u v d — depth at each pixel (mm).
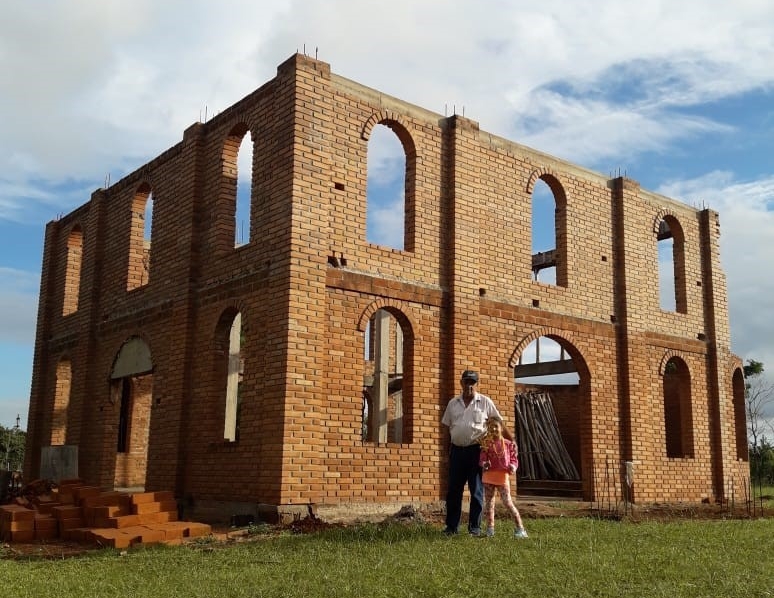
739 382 20641
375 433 15703
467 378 10203
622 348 17141
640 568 7516
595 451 16250
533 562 7688
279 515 11789
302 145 12953
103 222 19078
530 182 16172
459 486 10086
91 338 18406
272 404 12367
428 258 14414
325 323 12883
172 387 14820
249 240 13711
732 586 6730
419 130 14672
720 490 18484
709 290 19453
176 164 16125
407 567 7426
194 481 14016
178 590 6738
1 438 35250
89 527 11000
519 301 15492
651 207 18406
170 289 15531
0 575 7578
